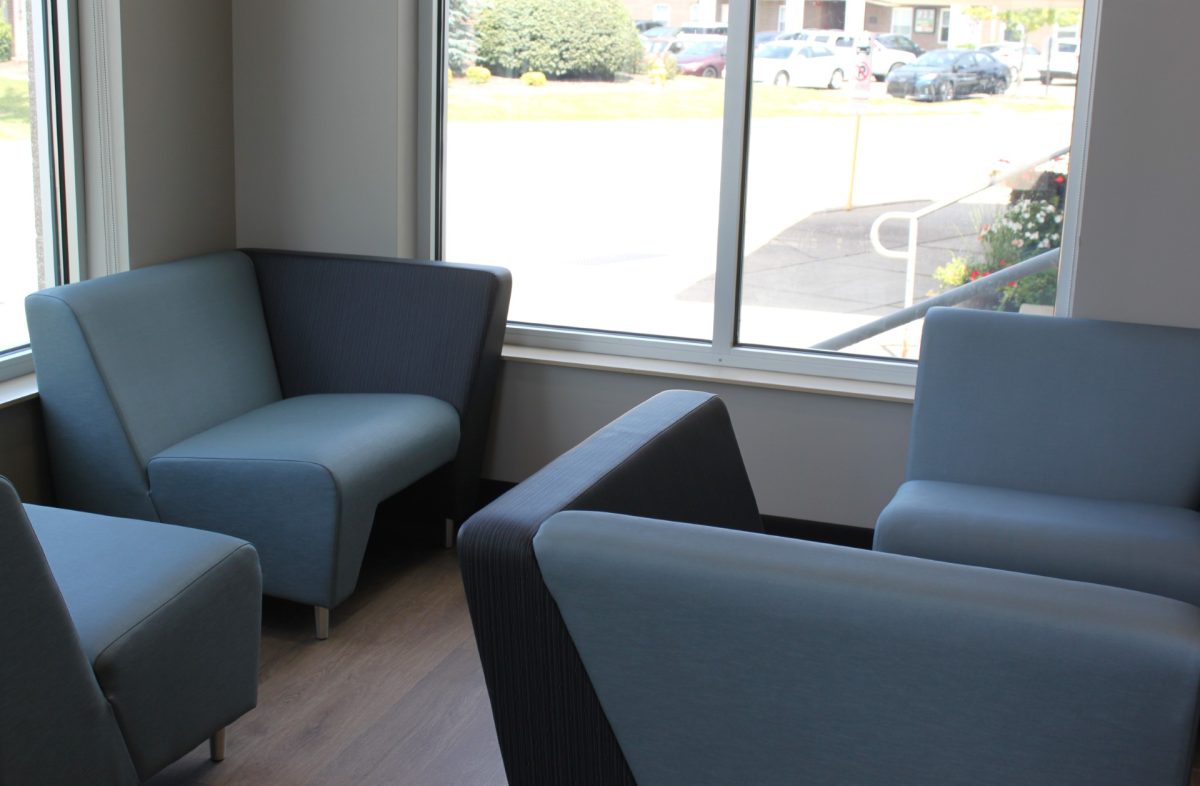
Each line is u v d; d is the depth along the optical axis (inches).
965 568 57.9
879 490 142.3
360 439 124.9
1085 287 128.0
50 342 122.5
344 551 120.3
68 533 97.4
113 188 140.5
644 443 81.6
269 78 155.5
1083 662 53.7
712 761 64.4
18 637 74.3
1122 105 123.7
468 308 142.8
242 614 96.3
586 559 62.1
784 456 145.4
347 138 153.8
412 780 97.6
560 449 154.3
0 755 74.1
